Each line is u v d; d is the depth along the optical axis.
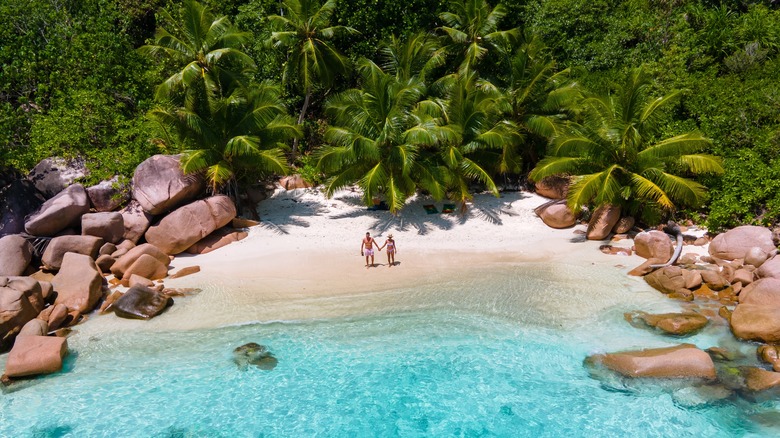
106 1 32.06
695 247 20.27
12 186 22.31
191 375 13.76
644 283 17.83
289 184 28.28
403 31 30.53
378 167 22.94
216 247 21.98
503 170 25.92
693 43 29.89
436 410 12.33
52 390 13.27
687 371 12.88
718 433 11.28
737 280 16.84
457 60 28.52
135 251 19.61
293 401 12.73
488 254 21.08
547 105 26.20
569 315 15.93
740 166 21.73
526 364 13.77
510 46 29.28
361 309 16.77
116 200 22.39
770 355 13.27
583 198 20.75
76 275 17.81
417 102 25.86
